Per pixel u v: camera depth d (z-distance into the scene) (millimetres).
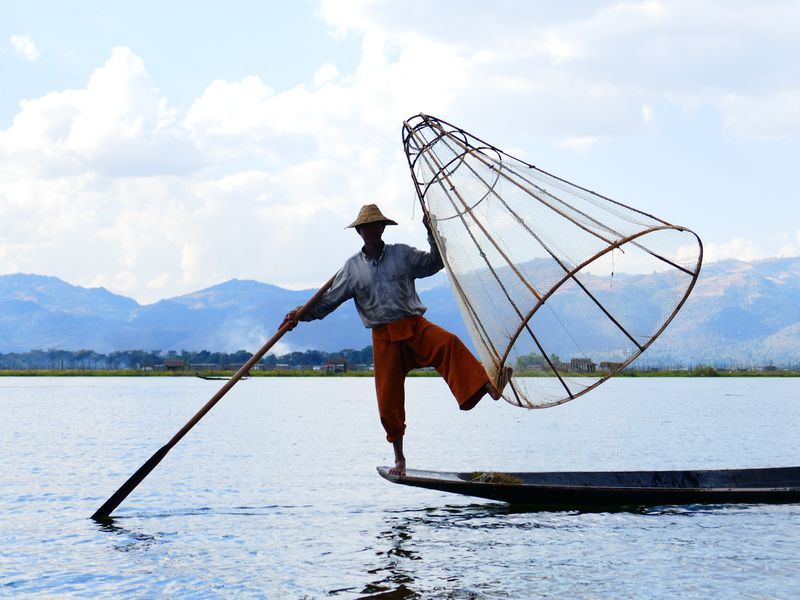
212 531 10047
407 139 10531
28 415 35312
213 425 29312
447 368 10227
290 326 10992
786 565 8141
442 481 10789
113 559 8680
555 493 10750
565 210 9250
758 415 35531
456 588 7516
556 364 9656
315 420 32469
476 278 9555
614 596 7215
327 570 8172
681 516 10578
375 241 10359
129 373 177500
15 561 8609
